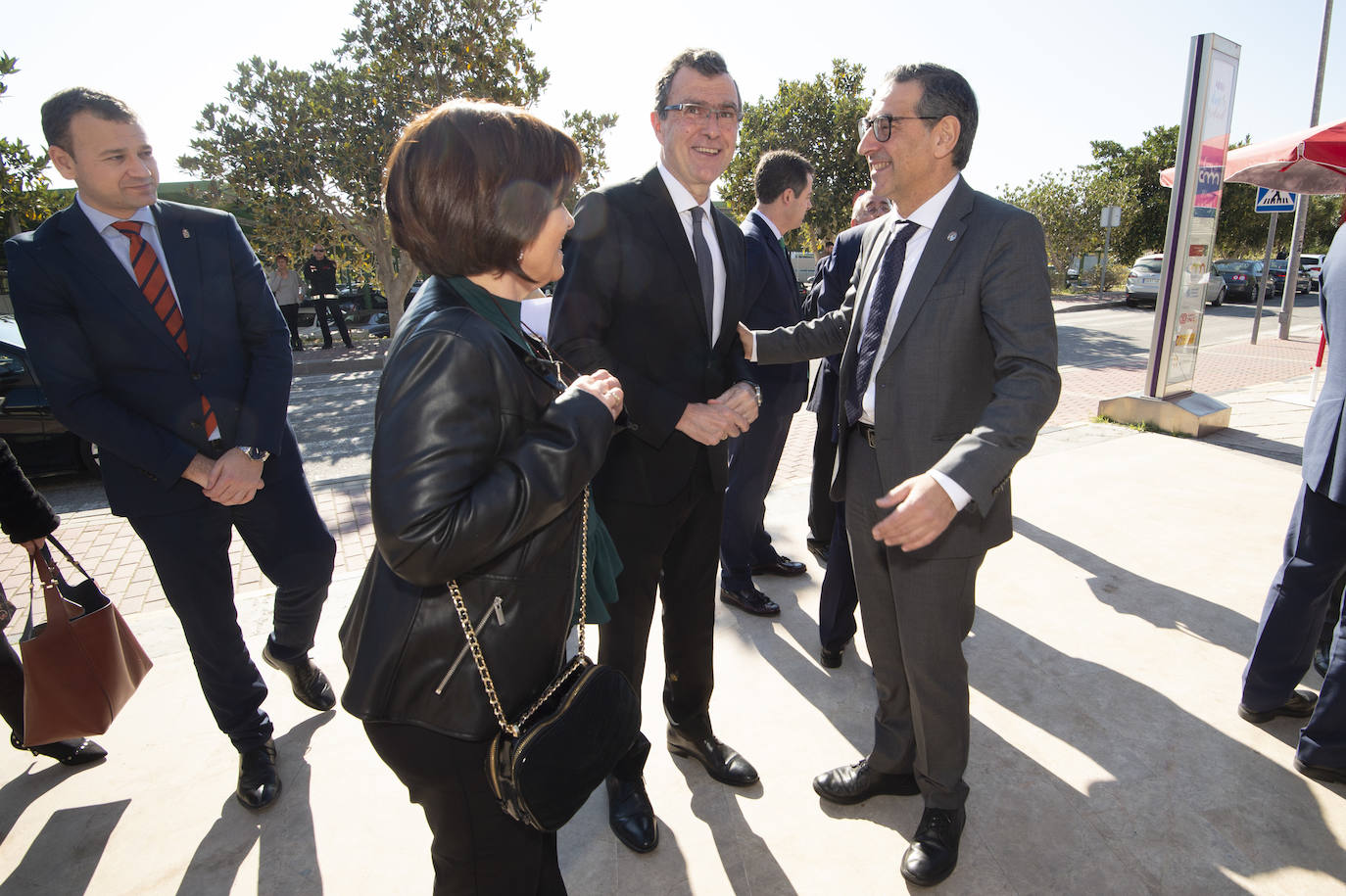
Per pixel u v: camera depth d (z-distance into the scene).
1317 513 2.21
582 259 1.81
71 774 2.34
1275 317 17.33
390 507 1.00
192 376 2.12
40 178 7.66
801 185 3.18
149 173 1.98
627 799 2.08
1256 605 3.17
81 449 5.76
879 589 1.99
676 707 2.28
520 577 1.13
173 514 2.11
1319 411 2.18
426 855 2.02
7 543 4.42
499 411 1.10
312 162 12.68
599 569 1.44
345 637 1.30
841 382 2.01
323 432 7.41
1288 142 5.54
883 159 1.75
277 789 2.22
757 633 3.12
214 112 12.20
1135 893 1.83
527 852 1.26
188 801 2.22
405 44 12.20
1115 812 2.09
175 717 2.61
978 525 1.74
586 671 1.23
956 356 1.71
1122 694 2.61
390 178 1.12
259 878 1.95
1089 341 13.42
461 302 1.15
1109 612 3.15
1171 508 4.27
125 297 2.02
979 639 2.98
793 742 2.44
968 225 1.69
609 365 1.80
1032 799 2.15
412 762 1.18
